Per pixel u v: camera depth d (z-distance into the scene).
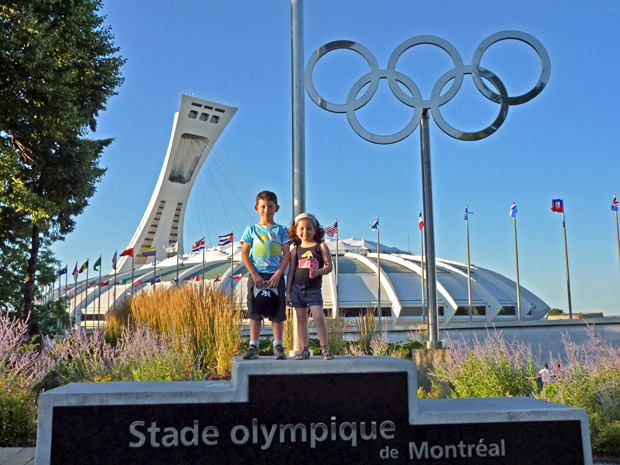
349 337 17.47
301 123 7.86
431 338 12.06
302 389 4.86
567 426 5.11
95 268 55.66
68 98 18.67
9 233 23.95
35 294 29.91
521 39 11.91
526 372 9.12
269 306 5.42
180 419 4.73
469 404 5.52
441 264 84.56
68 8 18.86
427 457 4.92
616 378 7.93
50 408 4.64
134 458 4.65
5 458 6.52
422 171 12.55
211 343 12.77
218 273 84.50
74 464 4.61
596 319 25.38
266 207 5.66
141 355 10.62
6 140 20.23
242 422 4.77
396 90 11.82
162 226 135.00
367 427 4.88
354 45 11.70
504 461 5.00
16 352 9.96
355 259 89.44
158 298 16.45
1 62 17.47
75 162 22.61
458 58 11.92
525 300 77.12
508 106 11.82
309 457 4.80
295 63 7.98
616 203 47.56
